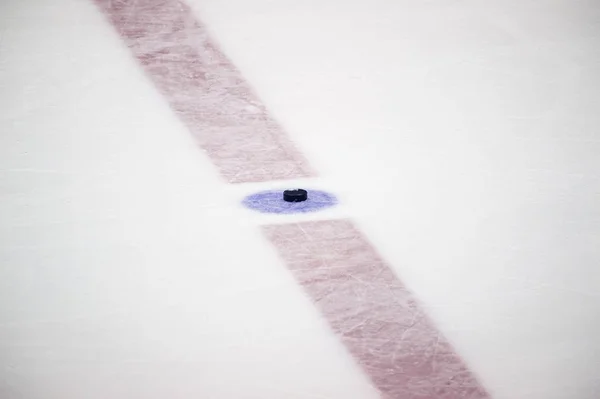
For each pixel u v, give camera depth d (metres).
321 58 17.33
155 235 11.57
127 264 10.88
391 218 12.06
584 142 14.26
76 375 8.80
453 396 8.55
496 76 16.56
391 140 14.48
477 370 8.95
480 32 18.33
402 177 13.30
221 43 17.75
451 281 10.58
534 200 12.51
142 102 15.40
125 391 8.55
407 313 9.95
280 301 10.16
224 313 9.92
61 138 14.12
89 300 10.12
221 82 16.27
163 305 10.06
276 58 17.27
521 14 19.12
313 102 15.72
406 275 10.71
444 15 19.11
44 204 12.25
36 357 9.08
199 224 11.85
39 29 17.84
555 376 8.86
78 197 12.46
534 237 11.56
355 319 9.83
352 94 16.02
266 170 13.49
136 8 19.05
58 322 9.70
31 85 15.72
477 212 12.21
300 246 11.35
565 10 19.31
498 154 13.95
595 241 11.45
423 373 8.90
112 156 13.67
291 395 8.53
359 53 17.53
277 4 19.62
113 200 12.41
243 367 8.97
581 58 17.20
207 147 14.10
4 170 13.11
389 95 15.98
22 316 9.78
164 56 17.06
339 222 11.94
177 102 15.48
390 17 19.05
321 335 9.54
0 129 14.27
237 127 14.79
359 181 13.18
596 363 9.07
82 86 15.80
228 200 12.52
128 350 9.23
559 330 9.62
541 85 16.19
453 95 15.93
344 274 10.73
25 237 11.42
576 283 10.52
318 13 19.22
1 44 17.11
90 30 17.88
